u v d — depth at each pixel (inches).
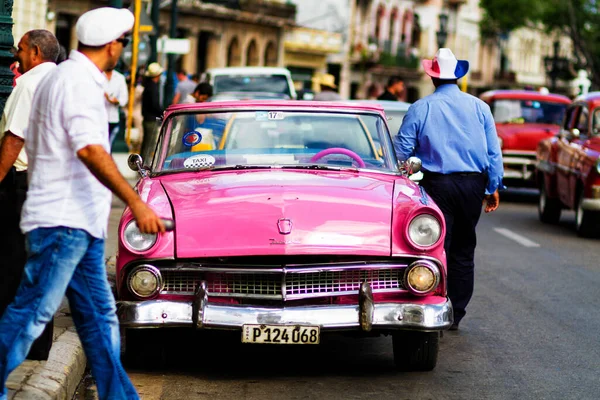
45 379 274.1
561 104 1074.1
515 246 669.9
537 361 356.8
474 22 4057.6
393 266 312.0
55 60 343.3
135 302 304.2
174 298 310.5
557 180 797.9
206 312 302.4
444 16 2007.9
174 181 346.9
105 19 237.5
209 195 325.1
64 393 278.5
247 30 2471.7
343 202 321.1
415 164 362.0
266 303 310.0
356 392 309.6
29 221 234.4
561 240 713.6
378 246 310.5
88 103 231.1
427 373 335.6
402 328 308.0
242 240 306.5
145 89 884.0
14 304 236.8
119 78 597.9
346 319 305.1
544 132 1035.9
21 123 311.3
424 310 308.3
